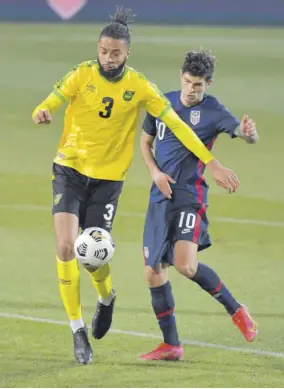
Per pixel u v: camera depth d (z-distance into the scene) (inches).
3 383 725.9
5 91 2618.1
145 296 1028.5
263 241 1285.7
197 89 818.2
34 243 1264.8
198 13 4409.5
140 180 1633.9
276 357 822.5
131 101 799.7
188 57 820.0
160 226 823.1
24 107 2391.7
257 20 4382.4
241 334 897.5
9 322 915.4
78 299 789.2
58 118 2268.7
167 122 805.9
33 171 1705.2
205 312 974.4
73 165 810.2
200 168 831.1
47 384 725.9
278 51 3503.9
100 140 807.1
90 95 794.8
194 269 812.0
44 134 2076.8
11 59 3233.3
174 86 2672.2
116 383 732.0
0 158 1814.7
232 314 836.0
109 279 826.2
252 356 824.3
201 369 780.0
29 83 2748.5
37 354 810.8
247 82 2819.9
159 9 4411.9
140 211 1441.9
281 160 1835.6
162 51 3410.4
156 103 802.8
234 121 826.8
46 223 1370.6
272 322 938.7
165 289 812.6
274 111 2380.7
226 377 756.0
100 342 862.5
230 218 1406.3
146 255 825.5
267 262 1182.3
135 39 3747.5
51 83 2753.4
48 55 3319.4
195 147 807.7
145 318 946.7
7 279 1086.4
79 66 799.7
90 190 820.0
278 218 1409.9
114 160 817.5
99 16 4416.8
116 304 994.7
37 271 1126.4
